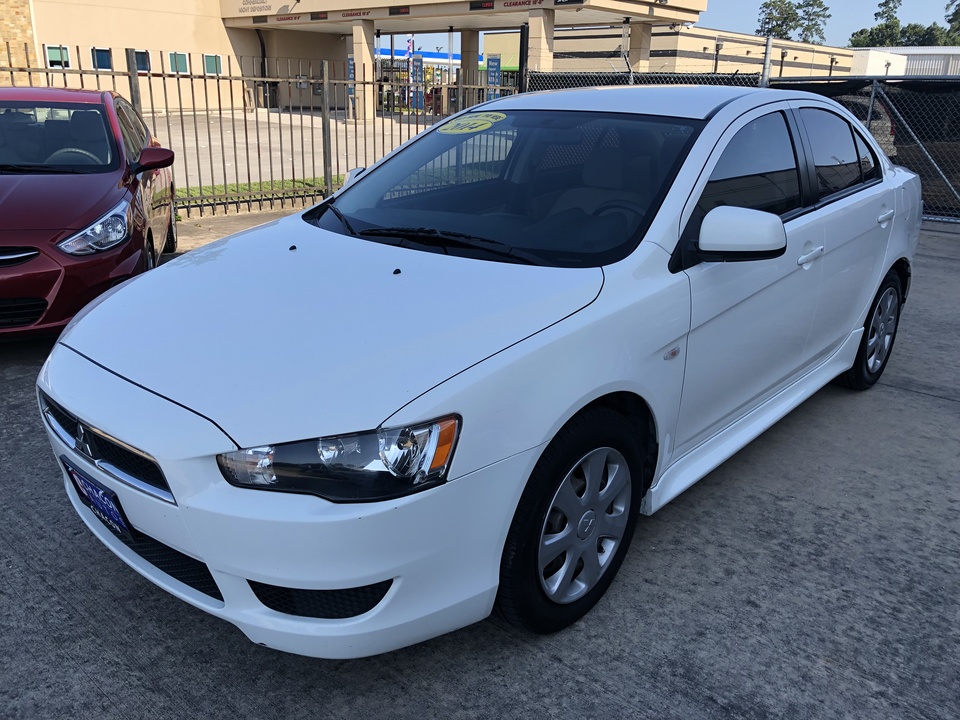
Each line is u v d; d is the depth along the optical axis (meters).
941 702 2.27
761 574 2.86
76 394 2.20
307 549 1.91
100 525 2.47
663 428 2.71
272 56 35.88
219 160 15.32
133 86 8.63
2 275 4.26
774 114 3.42
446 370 2.05
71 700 2.22
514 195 3.07
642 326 2.48
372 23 30.75
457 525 2.04
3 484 3.32
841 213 3.70
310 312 2.35
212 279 2.70
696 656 2.43
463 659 2.41
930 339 5.68
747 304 3.02
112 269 4.59
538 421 2.15
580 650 2.45
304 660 2.39
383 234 2.98
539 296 2.36
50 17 28.11
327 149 10.52
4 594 2.64
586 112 3.36
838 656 2.44
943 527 3.21
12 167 5.13
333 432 1.91
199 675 2.32
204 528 1.96
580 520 2.43
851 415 4.31
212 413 1.99
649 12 27.73
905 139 10.27
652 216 2.73
